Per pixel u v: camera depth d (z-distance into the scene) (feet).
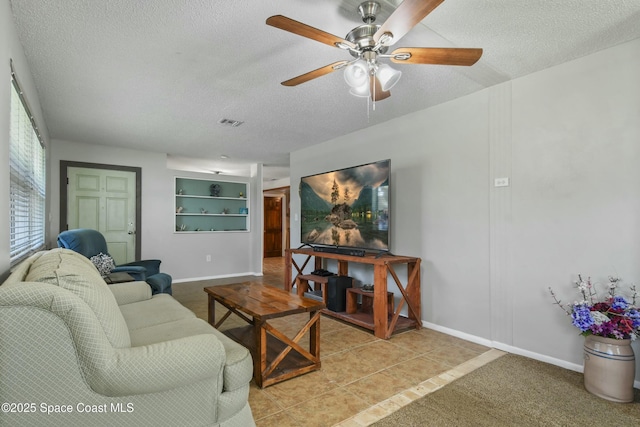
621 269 7.16
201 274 19.98
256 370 7.10
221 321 10.00
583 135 7.73
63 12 5.98
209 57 7.70
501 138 9.16
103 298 4.38
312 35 5.32
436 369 7.88
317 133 14.20
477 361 8.33
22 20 6.18
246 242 21.98
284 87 9.41
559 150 8.11
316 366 7.77
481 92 9.68
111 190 16.67
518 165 8.82
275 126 13.17
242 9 5.98
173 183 18.79
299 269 16.10
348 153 14.29
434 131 10.91
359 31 5.78
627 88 7.14
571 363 7.83
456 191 10.25
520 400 6.50
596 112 7.55
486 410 6.15
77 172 15.76
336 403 6.39
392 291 12.24
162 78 8.77
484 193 9.55
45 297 3.65
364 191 11.69
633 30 6.72
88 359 3.82
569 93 7.97
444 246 10.53
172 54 7.54
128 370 4.00
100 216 16.34
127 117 11.93
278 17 4.73
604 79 7.45
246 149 17.31
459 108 10.22
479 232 9.66
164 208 18.44
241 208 22.61
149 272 13.08
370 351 8.98
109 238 16.57
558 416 5.97
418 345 9.41
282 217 33.96
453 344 9.50
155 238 18.10
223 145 16.38
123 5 5.82
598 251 7.49
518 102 8.85
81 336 3.79
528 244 8.61
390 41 5.57
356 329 10.84
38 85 9.08
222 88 9.45
